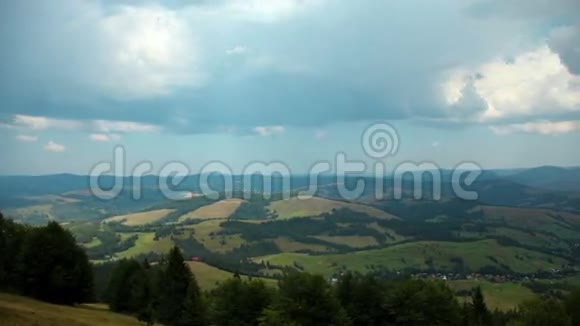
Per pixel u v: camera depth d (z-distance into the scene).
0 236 117.94
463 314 140.62
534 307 124.81
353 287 116.19
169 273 119.31
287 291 101.06
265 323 96.44
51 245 113.12
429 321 112.75
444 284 123.75
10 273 112.81
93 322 84.06
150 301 118.56
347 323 102.06
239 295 107.44
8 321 65.38
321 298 99.88
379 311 115.00
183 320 115.31
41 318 72.25
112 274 129.88
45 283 112.56
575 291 132.62
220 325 106.44
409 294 112.56
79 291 118.81
